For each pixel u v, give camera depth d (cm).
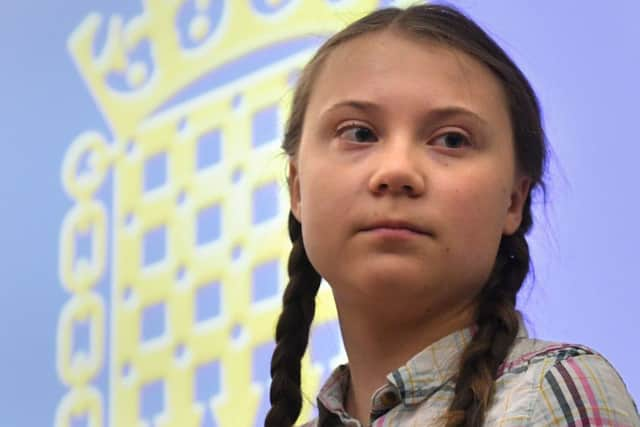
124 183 324
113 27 334
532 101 169
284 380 180
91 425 314
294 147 173
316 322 268
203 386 298
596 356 149
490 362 150
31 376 327
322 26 289
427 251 151
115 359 315
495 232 157
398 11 167
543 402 144
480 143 158
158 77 323
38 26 346
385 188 152
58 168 336
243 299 295
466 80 159
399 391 153
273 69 299
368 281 151
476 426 144
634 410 147
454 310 158
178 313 306
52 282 330
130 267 318
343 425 162
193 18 319
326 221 154
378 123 157
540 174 171
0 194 344
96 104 333
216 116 310
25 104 345
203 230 307
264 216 295
